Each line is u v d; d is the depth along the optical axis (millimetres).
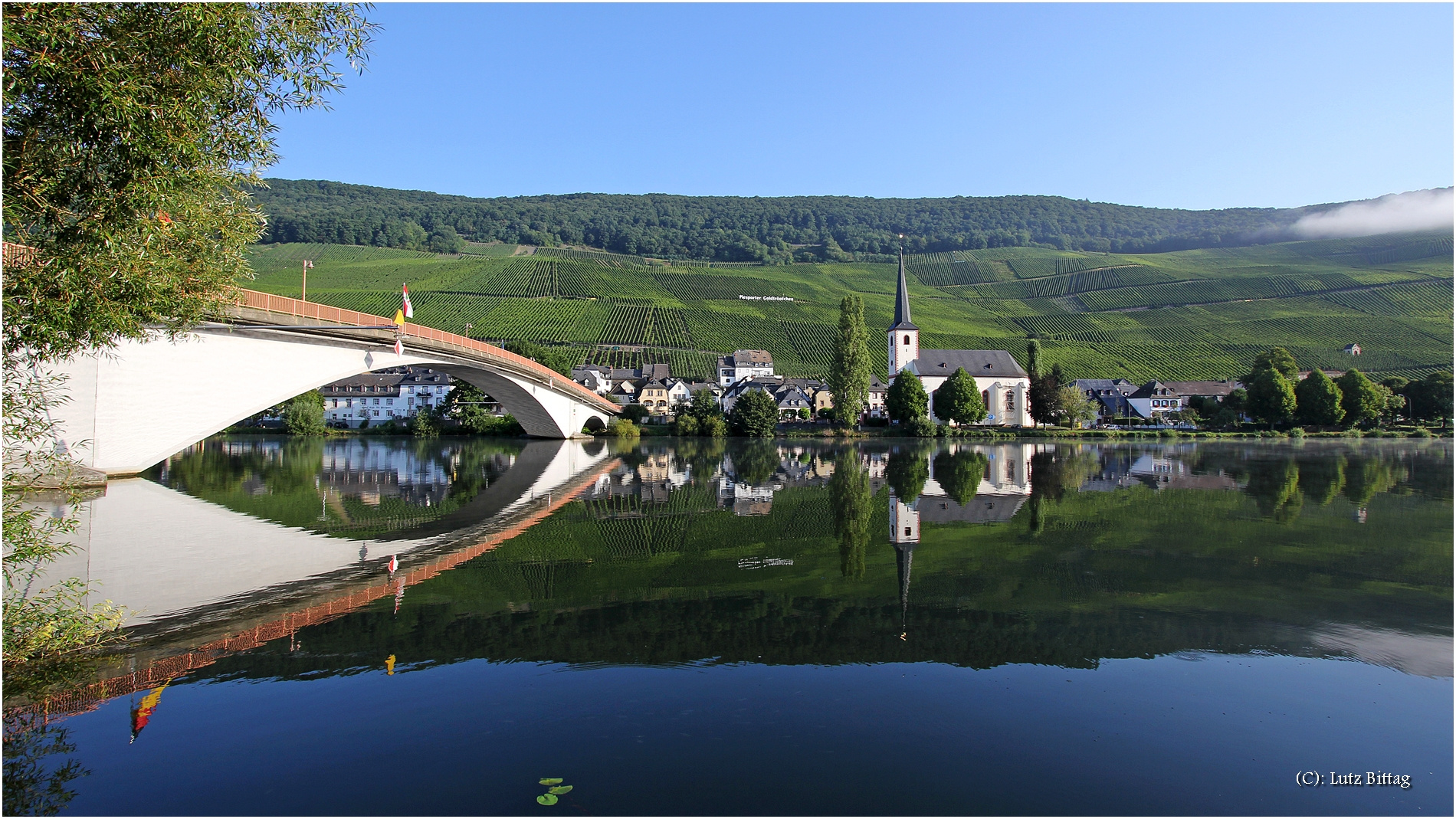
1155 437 85938
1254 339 158750
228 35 10094
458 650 11109
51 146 9453
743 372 144875
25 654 10625
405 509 26000
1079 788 7316
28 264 9719
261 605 13461
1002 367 119500
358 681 9875
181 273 11305
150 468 42344
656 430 99625
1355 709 9211
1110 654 11078
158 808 6883
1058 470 41094
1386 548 18656
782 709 9070
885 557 17703
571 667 10406
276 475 38438
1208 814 6941
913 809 6898
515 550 18641
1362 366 136625
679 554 18141
